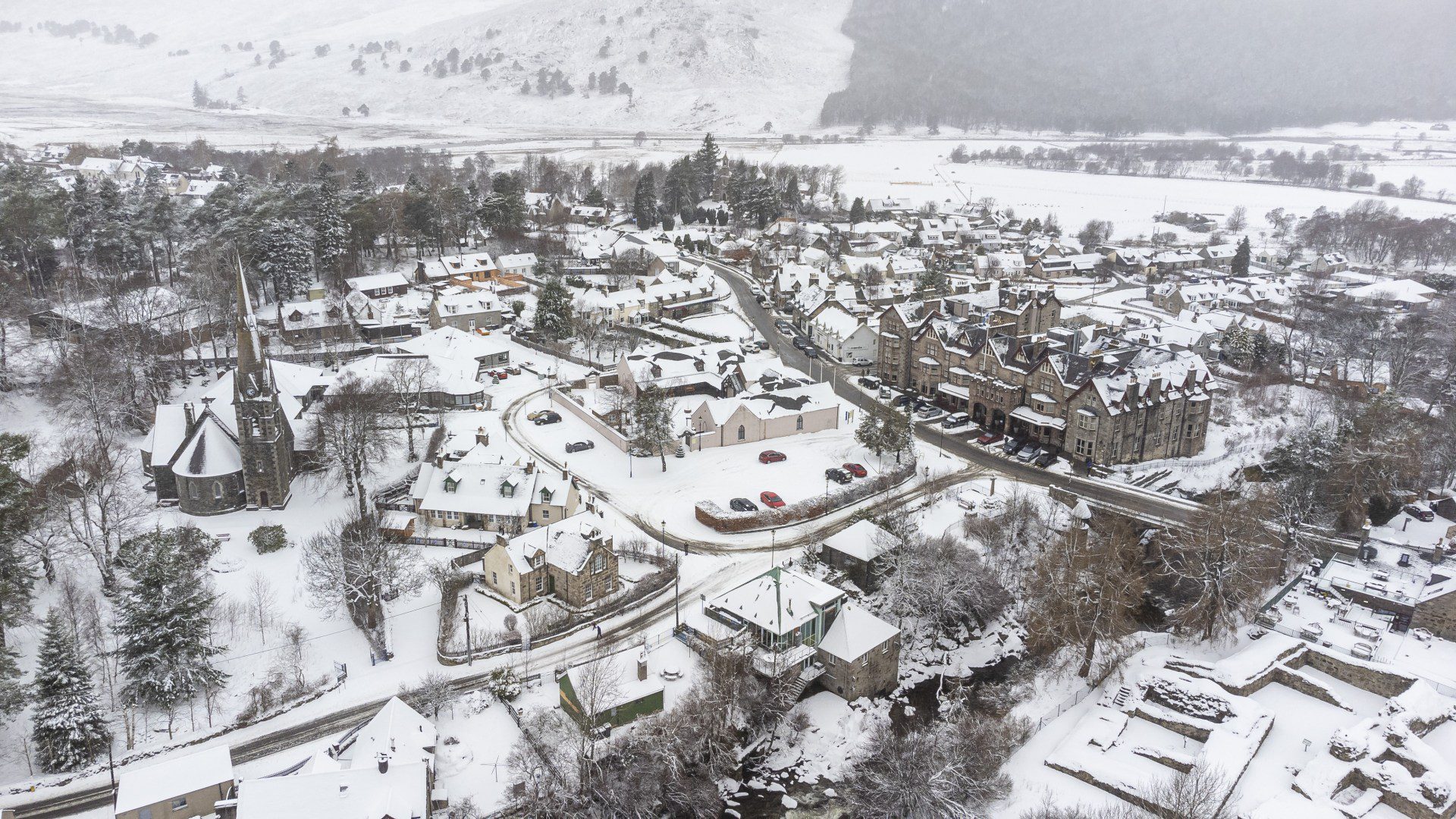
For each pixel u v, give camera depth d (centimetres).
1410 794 7394
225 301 18025
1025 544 12244
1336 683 9319
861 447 15088
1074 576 10550
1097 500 13488
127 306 16212
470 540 11675
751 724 9006
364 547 9919
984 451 15388
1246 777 7938
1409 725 8162
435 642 9881
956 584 10875
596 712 8319
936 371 17462
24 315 16975
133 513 11400
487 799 7756
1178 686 9062
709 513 12481
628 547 11644
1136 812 7612
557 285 19700
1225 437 16162
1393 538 12231
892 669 10000
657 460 14338
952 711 9519
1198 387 15338
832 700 9556
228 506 12119
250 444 11969
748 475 13962
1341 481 12925
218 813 7212
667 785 8050
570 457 14325
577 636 10000
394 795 6744
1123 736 8838
